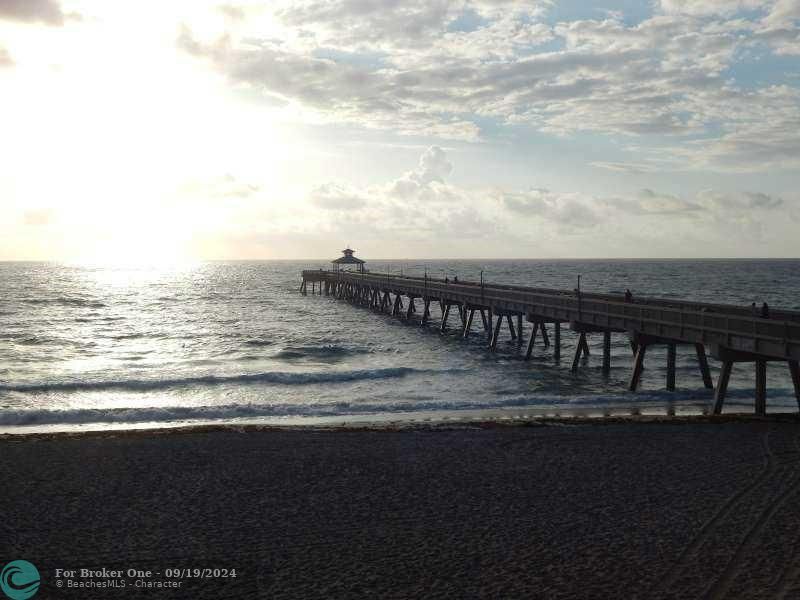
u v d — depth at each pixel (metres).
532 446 14.67
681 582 8.06
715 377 27.12
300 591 7.97
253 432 16.08
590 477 12.38
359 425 17.00
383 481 12.20
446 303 43.66
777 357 16.70
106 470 12.88
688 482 12.01
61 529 9.90
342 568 8.58
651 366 30.05
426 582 8.16
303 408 20.47
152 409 19.86
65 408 20.05
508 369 29.02
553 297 28.55
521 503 10.98
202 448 14.53
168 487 11.86
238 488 11.80
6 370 29.47
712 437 15.37
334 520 10.26
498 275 146.75
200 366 31.02
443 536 9.60
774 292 90.19
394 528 9.92
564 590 7.91
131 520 10.27
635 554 8.91
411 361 32.03
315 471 12.84
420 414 19.69
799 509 10.53
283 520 10.27
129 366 31.06
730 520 10.09
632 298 29.22
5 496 11.35
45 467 13.06
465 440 15.24
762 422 16.94
